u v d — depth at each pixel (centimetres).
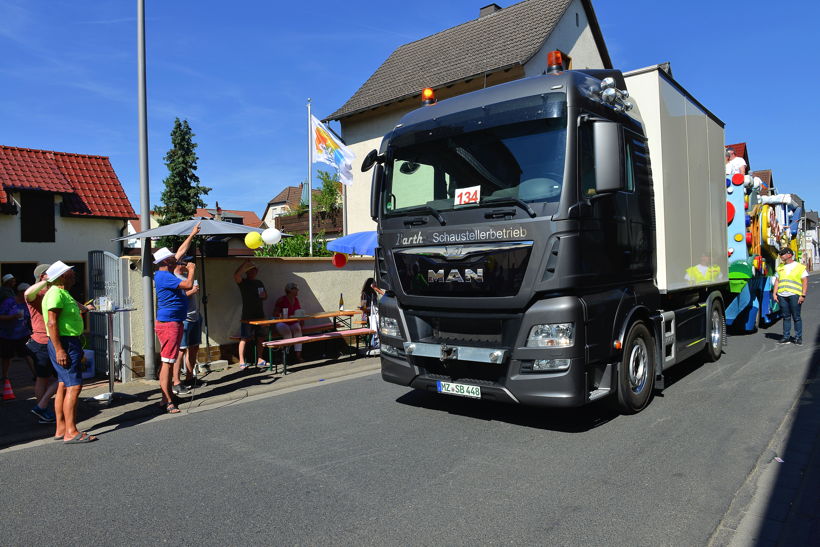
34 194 1733
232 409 680
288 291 984
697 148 775
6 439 575
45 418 628
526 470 444
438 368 575
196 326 802
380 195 616
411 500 394
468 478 431
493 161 535
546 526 351
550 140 509
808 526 348
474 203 532
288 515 377
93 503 409
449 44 2033
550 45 1750
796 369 780
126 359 853
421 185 580
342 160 1533
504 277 509
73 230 1816
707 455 467
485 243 521
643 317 609
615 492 399
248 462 486
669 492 397
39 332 621
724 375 760
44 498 421
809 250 5094
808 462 450
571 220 491
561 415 596
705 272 791
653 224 632
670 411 598
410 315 583
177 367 761
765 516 362
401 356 597
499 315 516
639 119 638
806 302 1845
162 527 366
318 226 2859
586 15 1931
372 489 416
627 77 662
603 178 495
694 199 756
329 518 371
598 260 522
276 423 606
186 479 451
